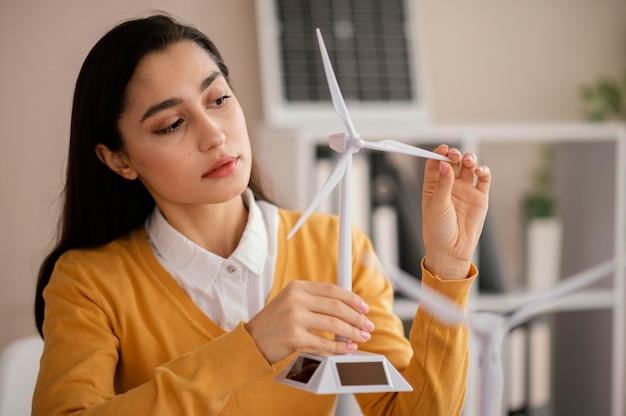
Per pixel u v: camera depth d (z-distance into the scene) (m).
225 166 0.97
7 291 2.17
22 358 1.29
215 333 1.07
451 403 0.96
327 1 2.18
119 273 1.08
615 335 2.23
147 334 1.06
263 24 2.12
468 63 2.39
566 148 2.40
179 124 0.96
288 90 2.11
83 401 0.91
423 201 0.91
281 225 1.17
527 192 2.46
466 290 0.90
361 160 2.05
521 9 2.43
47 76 2.16
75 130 1.07
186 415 0.83
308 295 0.81
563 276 2.42
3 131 2.14
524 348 2.20
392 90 2.18
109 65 0.98
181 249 1.08
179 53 0.97
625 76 2.46
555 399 2.48
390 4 2.23
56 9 2.15
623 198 2.19
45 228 2.17
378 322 1.10
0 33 2.12
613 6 2.50
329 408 1.10
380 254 2.08
